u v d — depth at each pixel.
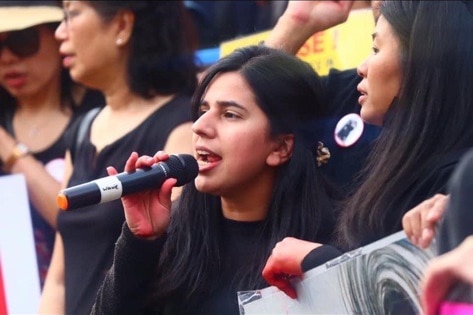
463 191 5.89
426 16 7.70
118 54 10.92
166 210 7.67
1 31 12.59
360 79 8.78
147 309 8.08
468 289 5.56
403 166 7.45
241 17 11.89
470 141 7.45
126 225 7.72
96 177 10.69
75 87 12.80
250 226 8.15
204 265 8.11
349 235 7.52
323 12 9.77
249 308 7.54
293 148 8.20
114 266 7.86
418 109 7.56
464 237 5.82
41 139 12.59
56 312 10.72
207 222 8.20
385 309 6.96
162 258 8.23
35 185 12.29
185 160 7.72
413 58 7.65
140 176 7.52
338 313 7.21
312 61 10.04
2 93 13.20
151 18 10.96
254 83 8.10
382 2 8.51
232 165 8.03
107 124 10.94
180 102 10.70
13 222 11.96
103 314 8.02
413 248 6.84
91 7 10.97
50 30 12.70
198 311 8.05
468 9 7.75
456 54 7.60
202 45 12.04
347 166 8.48
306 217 8.05
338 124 8.63
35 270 11.90
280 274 7.49
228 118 8.11
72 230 10.32
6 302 11.80
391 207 7.41
